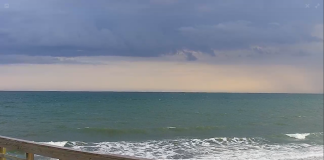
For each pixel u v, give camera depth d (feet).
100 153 8.38
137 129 61.36
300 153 39.52
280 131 69.00
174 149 40.65
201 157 35.73
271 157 36.73
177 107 162.40
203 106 177.17
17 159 10.61
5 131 37.14
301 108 175.32
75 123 73.00
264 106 190.90
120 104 178.50
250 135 59.57
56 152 9.43
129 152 37.22
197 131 65.16
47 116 84.02
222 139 51.21
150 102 213.66
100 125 72.79
